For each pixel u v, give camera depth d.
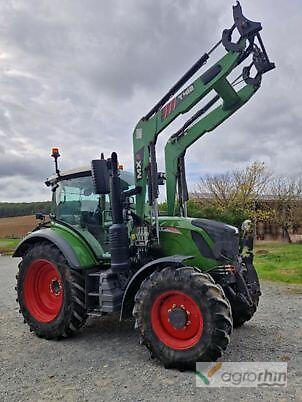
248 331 5.40
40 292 5.70
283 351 4.57
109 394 3.60
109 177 5.01
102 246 5.46
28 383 3.92
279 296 7.74
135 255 5.09
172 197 5.72
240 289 4.86
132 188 5.51
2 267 15.16
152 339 4.27
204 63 4.92
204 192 22.75
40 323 5.42
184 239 4.99
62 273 5.29
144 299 4.34
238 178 31.00
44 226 6.29
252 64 5.12
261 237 23.98
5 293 9.28
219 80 4.76
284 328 5.55
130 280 4.60
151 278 4.37
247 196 21.69
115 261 4.91
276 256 13.99
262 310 6.62
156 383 3.81
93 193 5.69
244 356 4.42
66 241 5.38
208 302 4.02
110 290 4.93
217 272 4.86
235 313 5.40
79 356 4.64
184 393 3.57
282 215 23.06
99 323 6.05
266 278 9.69
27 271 5.70
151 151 5.11
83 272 5.30
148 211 5.18
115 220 4.99
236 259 4.99
